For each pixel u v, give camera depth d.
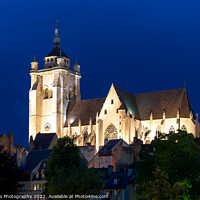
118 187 141.50
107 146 182.25
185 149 118.00
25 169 167.25
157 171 119.69
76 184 132.00
